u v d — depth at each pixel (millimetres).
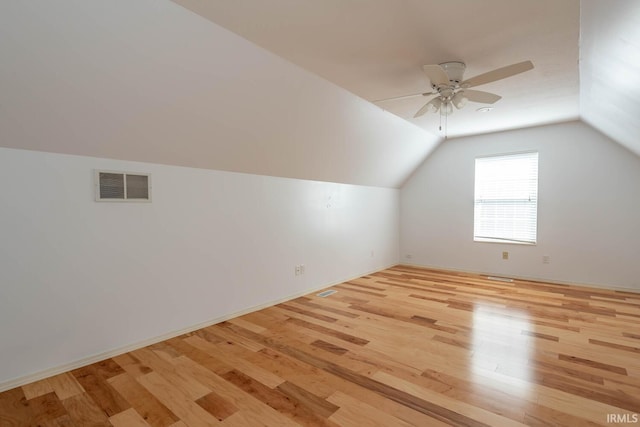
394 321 3150
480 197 5254
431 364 2305
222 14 1919
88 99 2029
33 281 2107
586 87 3000
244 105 2686
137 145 2480
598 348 2527
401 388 2012
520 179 4871
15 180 2035
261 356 2443
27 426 1684
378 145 4418
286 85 2725
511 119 4246
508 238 5008
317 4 1833
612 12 1597
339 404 1856
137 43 1897
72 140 2188
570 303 3672
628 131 3348
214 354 2482
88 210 2336
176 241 2836
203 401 1889
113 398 1921
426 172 5773
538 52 2389
